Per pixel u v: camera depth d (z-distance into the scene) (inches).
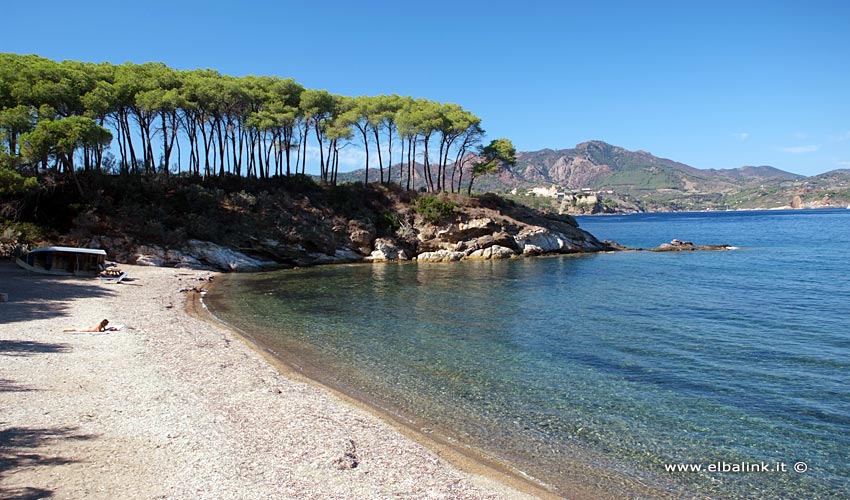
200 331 931.3
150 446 428.1
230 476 386.0
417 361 793.6
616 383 695.7
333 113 2886.3
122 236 1945.1
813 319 1098.1
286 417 524.1
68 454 398.9
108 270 1582.2
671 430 543.2
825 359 806.5
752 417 580.4
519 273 2012.8
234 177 2605.8
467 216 2780.5
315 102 2733.8
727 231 5017.2
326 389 643.5
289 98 2768.2
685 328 1029.2
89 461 390.0
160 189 2240.4
